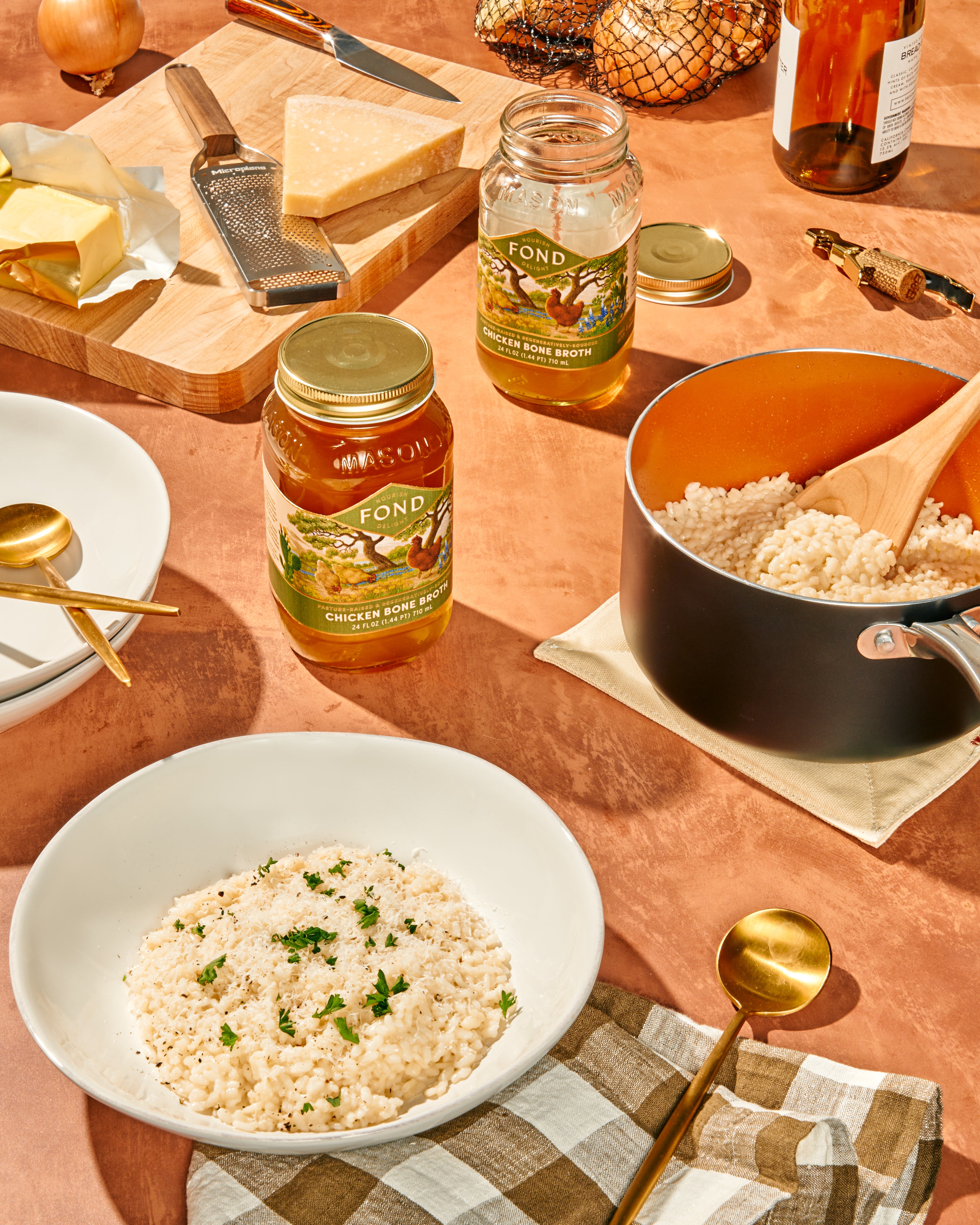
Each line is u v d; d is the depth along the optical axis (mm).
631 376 1286
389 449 971
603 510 1189
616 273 1176
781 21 1553
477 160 1449
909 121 1422
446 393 1266
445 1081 883
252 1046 882
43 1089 906
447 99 1521
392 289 1358
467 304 1348
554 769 1039
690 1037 923
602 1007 929
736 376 1092
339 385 947
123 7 1561
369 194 1377
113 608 1012
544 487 1203
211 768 969
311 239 1325
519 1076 853
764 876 995
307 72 1575
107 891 938
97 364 1259
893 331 1332
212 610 1114
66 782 1021
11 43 1728
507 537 1168
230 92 1528
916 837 1012
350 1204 858
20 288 1276
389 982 902
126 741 1043
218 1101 875
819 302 1359
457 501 1189
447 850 973
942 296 1351
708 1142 884
